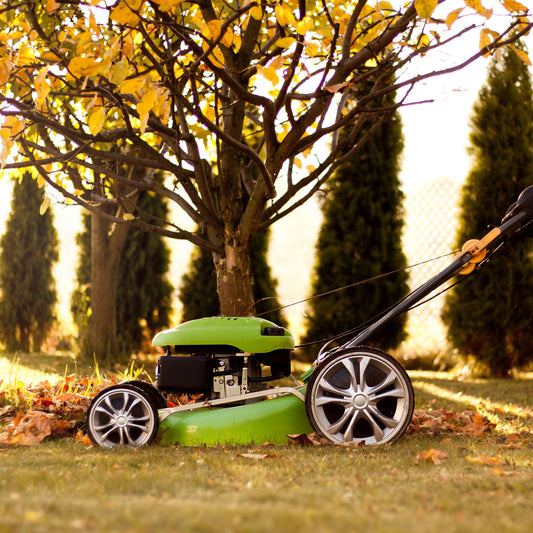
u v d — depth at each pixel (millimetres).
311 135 4199
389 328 8273
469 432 3982
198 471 2676
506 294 7984
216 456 3057
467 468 2807
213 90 3932
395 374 3359
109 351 8781
